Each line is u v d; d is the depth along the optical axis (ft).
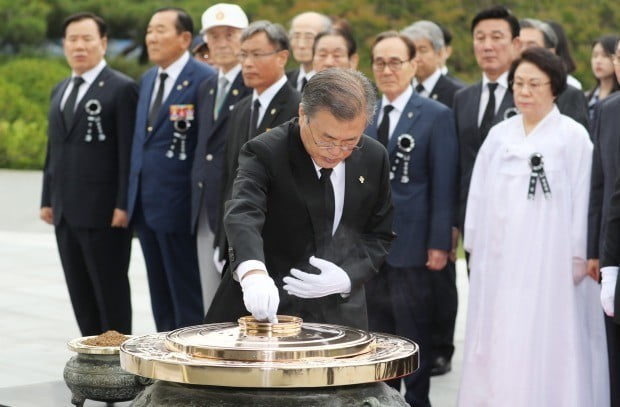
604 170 21.59
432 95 31.60
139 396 13.24
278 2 87.92
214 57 27.73
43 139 94.48
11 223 62.13
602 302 20.04
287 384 11.69
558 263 22.08
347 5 82.02
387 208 16.01
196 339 12.75
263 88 24.31
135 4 103.35
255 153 15.11
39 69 101.09
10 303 38.70
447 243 25.20
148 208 28.32
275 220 15.20
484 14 26.37
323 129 13.94
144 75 29.55
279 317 13.87
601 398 22.58
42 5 104.47
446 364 29.71
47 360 30.12
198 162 27.32
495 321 22.29
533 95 22.44
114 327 29.89
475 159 26.02
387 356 12.46
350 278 15.12
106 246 29.55
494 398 22.06
